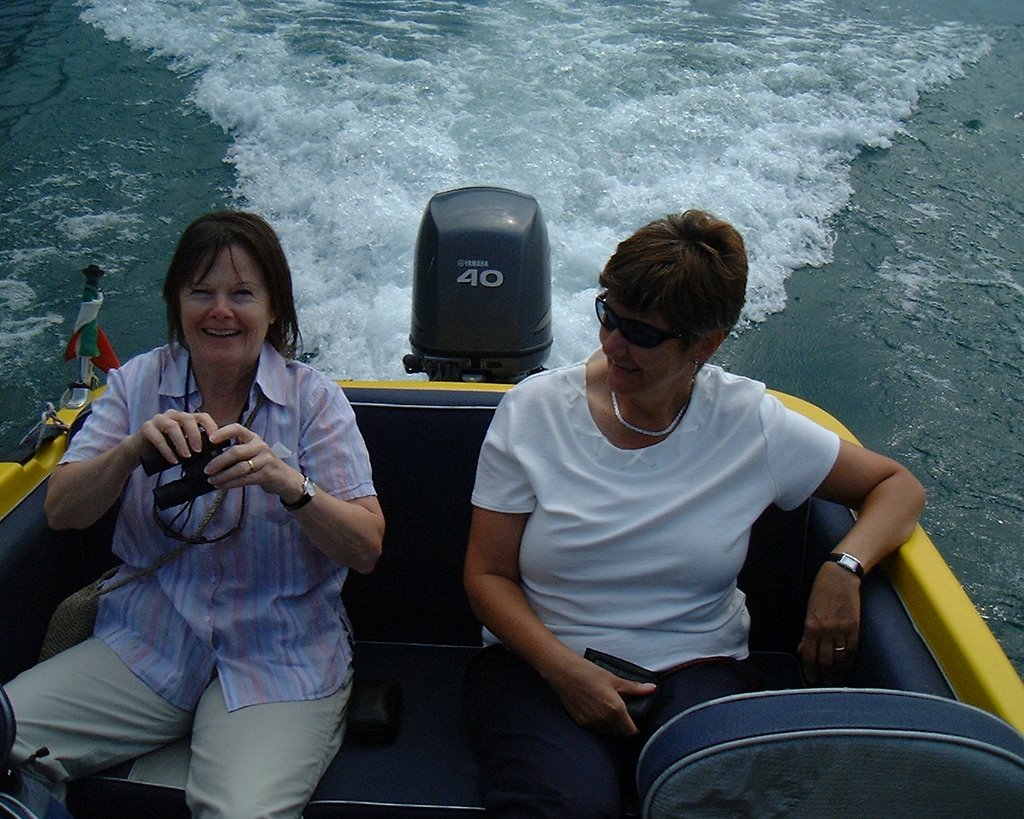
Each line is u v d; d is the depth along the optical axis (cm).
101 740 178
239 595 185
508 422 185
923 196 552
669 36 684
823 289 488
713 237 168
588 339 435
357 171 536
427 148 546
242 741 173
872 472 189
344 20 697
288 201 521
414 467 211
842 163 577
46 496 186
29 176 546
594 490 181
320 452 186
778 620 214
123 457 170
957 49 711
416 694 206
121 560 201
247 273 178
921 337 462
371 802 177
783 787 139
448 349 291
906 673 169
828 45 694
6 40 686
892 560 187
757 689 183
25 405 416
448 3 735
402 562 216
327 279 470
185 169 553
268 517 182
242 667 183
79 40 689
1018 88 668
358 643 222
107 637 186
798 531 207
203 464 167
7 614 187
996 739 137
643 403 179
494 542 186
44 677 179
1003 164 584
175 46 670
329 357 426
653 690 174
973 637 168
